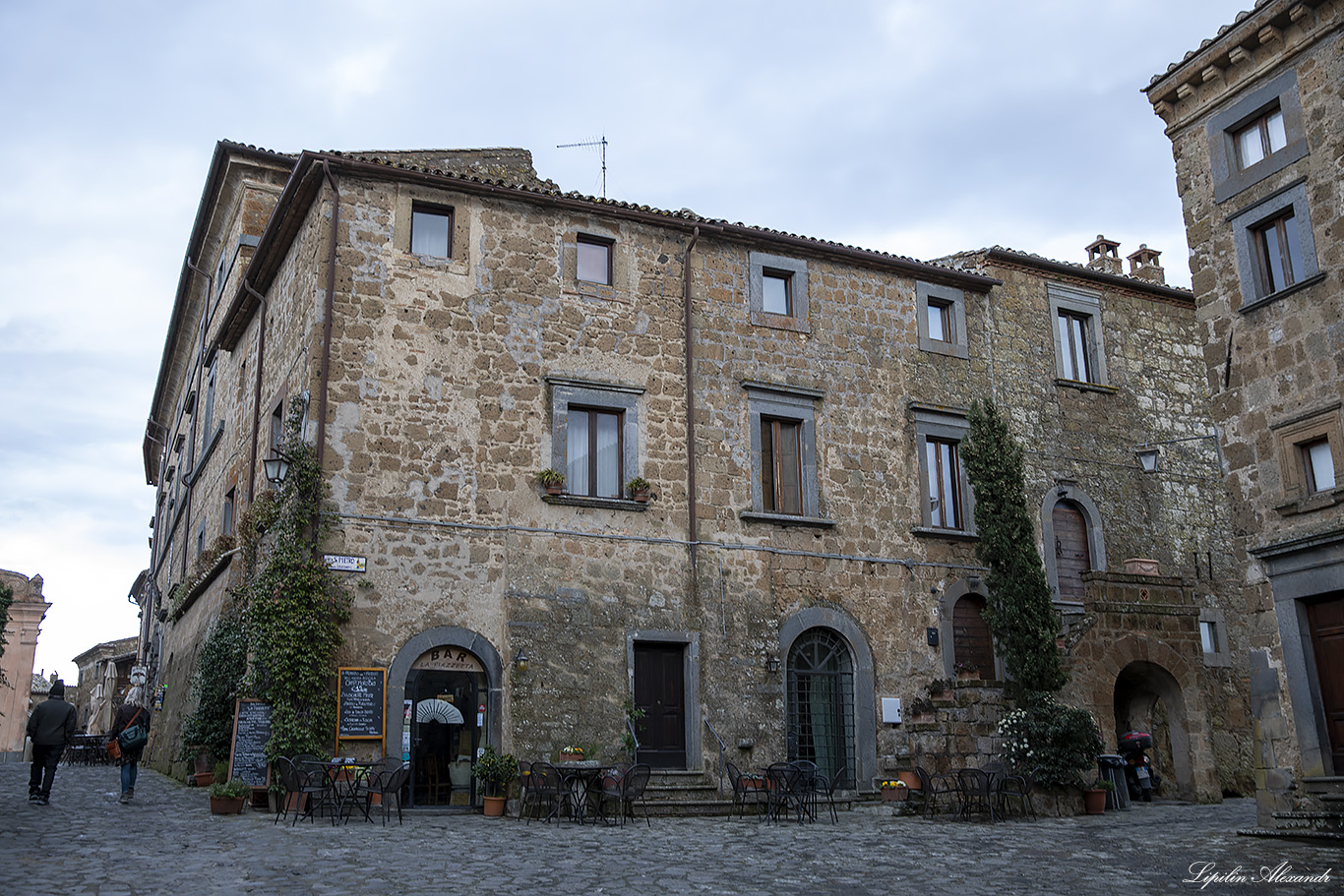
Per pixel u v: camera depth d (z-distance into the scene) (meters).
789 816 14.84
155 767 23.58
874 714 17.41
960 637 18.69
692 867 9.77
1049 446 20.47
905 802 15.66
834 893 8.58
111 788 16.77
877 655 17.73
